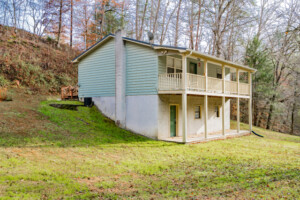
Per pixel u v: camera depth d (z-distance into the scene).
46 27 33.81
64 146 9.76
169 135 15.02
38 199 5.16
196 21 31.88
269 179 7.13
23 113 12.84
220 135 16.28
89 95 17.72
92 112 16.44
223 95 16.25
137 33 31.98
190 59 17.03
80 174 7.02
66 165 7.69
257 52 28.02
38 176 6.45
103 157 9.05
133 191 6.03
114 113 16.02
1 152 7.96
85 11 32.59
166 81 13.77
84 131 12.60
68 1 31.55
